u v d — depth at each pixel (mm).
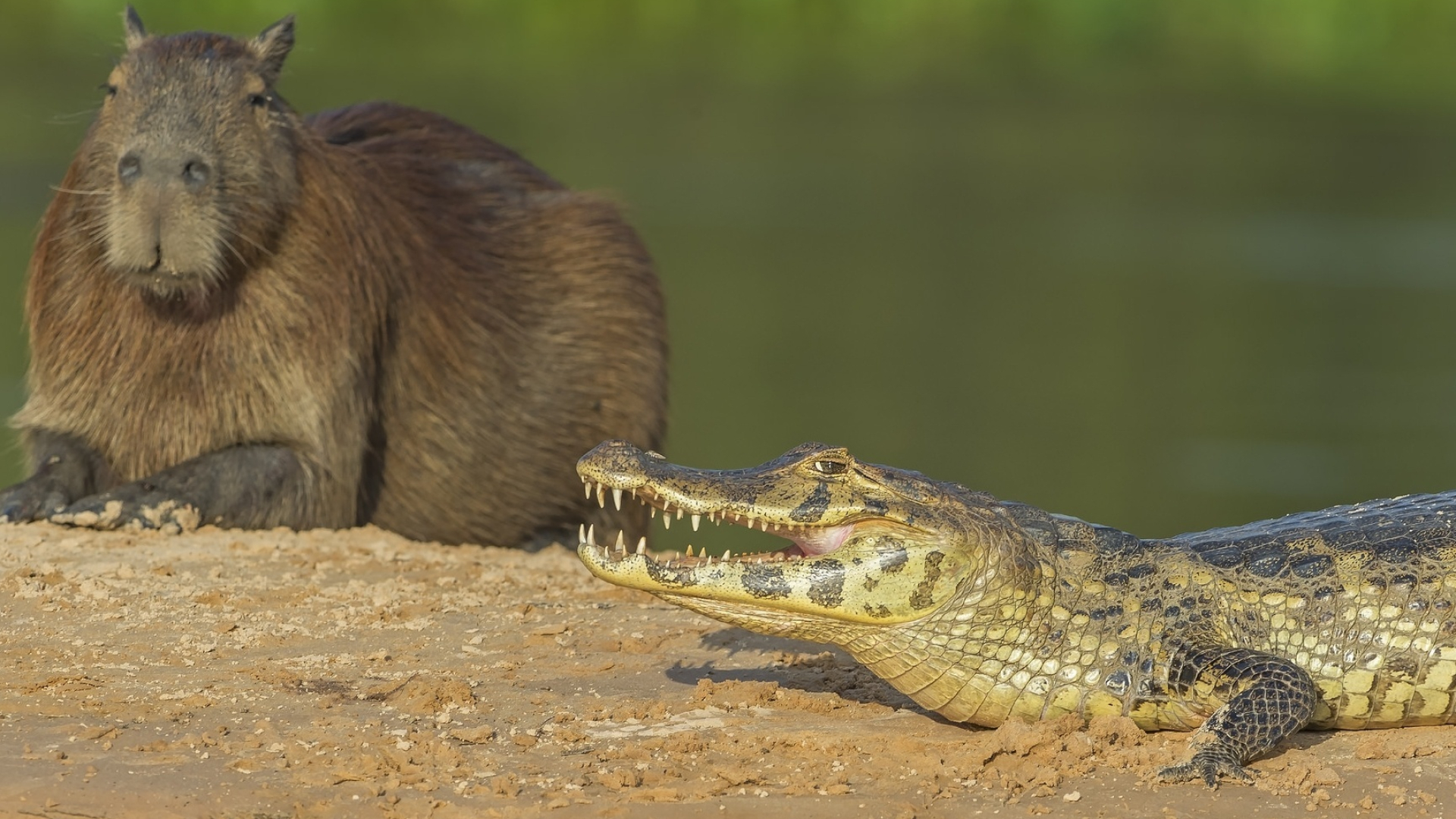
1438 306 103625
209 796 14672
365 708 17203
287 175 25922
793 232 125188
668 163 149375
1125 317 102125
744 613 16656
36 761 15320
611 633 20391
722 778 15383
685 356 89688
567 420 30375
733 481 16594
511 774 15430
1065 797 15125
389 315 27891
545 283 30469
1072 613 16781
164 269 24656
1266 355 91812
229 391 26094
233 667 18484
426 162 30250
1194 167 156125
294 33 26781
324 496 26562
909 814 14602
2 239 89812
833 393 82875
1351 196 141875
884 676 17203
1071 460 71312
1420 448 73562
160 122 24781
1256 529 17938
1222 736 15711
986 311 103812
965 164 159000
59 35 164500
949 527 16547
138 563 22875
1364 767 15891
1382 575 16922
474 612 21219
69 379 26453
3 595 20922
